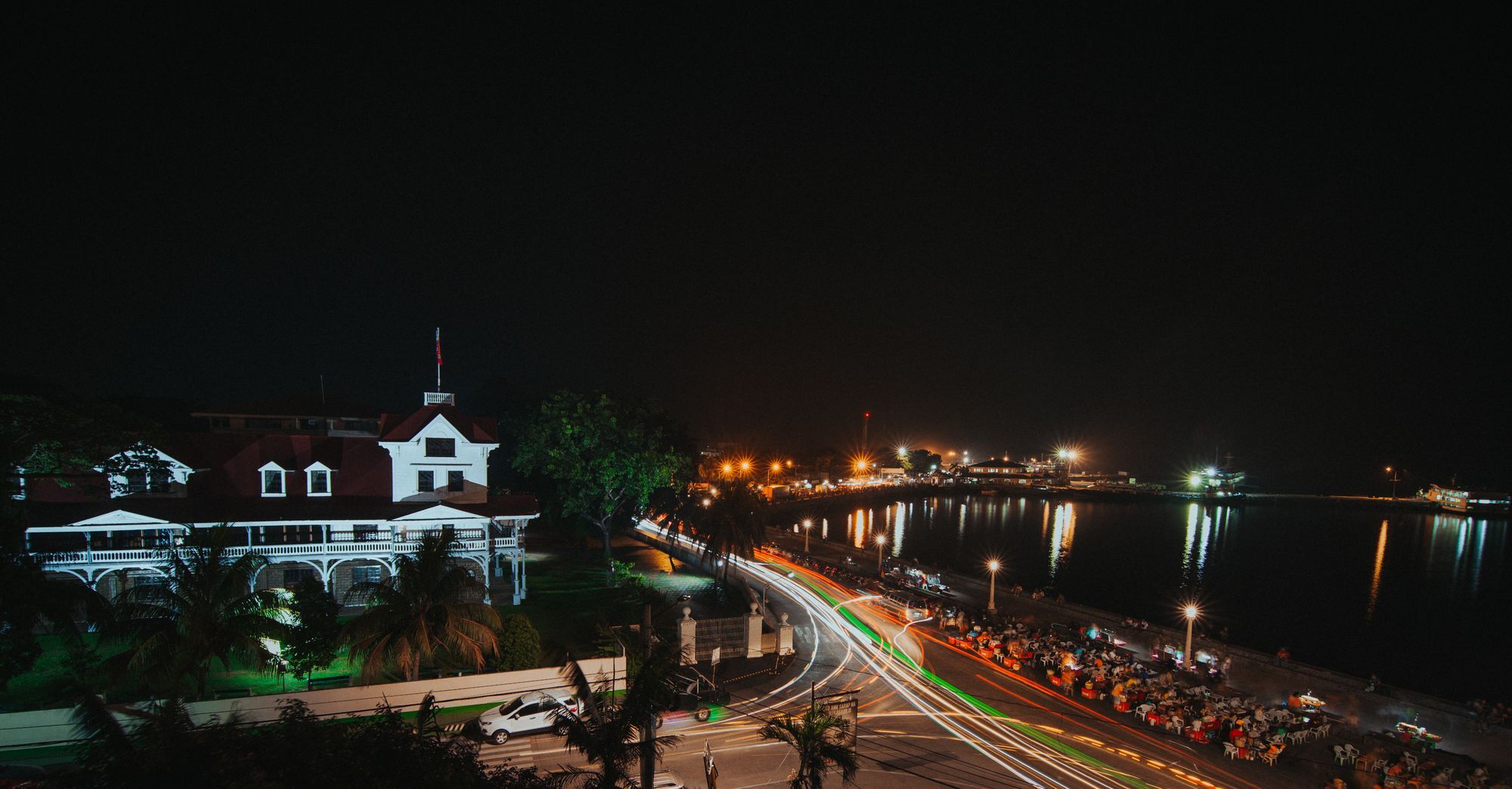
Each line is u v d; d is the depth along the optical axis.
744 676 41.16
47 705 30.53
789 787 25.28
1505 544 178.38
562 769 27.86
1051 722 36.19
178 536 43.72
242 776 14.55
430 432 49.75
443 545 33.09
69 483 42.94
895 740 33.16
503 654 34.97
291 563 46.38
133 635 28.50
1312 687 43.16
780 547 94.50
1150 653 49.50
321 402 79.56
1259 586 113.06
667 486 69.44
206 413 73.19
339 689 30.98
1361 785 30.42
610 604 49.41
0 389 52.03
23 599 27.44
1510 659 76.19
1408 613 96.44
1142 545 159.50
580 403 59.66
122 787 15.03
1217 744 34.41
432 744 17.48
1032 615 59.97
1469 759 33.16
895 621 54.78
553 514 71.62
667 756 30.19
